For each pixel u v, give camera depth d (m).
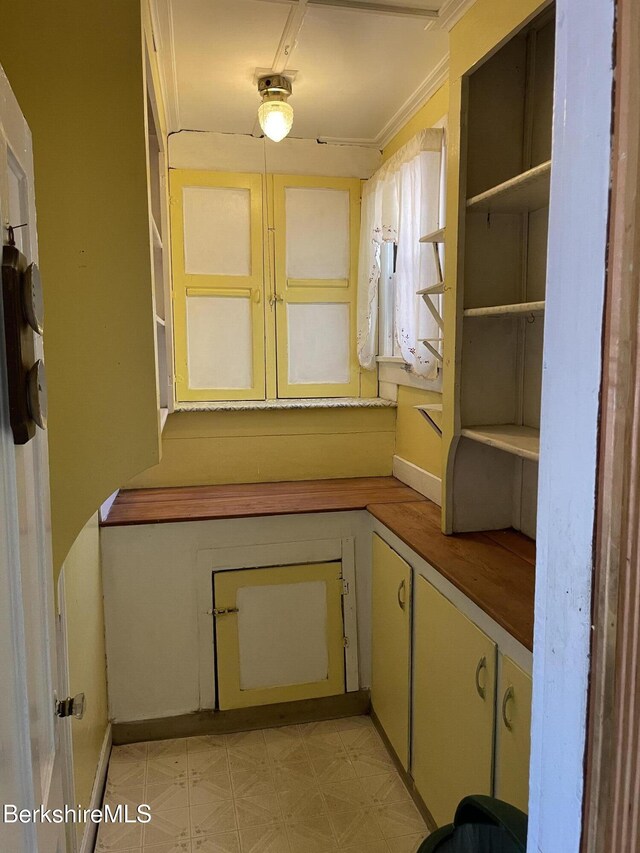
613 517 0.44
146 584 2.37
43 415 0.84
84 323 1.48
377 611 2.41
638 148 0.41
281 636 2.49
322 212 3.05
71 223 1.44
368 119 2.74
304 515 2.47
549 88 1.78
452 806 1.76
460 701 1.70
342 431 2.95
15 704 0.75
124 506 2.51
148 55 1.72
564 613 0.50
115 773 2.23
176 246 2.92
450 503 2.07
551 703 0.53
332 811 2.03
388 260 2.99
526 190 1.61
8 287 0.73
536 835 0.56
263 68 2.25
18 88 1.39
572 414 0.48
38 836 0.85
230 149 2.93
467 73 1.80
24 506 0.84
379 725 2.44
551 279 0.50
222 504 2.53
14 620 0.75
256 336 3.04
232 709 2.46
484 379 1.97
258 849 1.88
